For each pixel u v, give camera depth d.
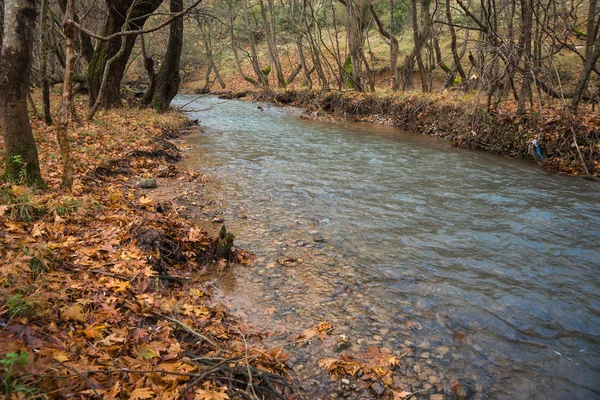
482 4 13.78
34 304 3.15
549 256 5.70
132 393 2.65
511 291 4.83
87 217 5.40
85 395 2.52
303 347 3.79
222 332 3.84
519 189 8.68
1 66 5.35
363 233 6.34
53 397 2.38
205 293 4.57
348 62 26.47
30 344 2.71
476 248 5.91
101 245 4.60
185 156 11.07
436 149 12.60
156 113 16.59
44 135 9.39
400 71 24.02
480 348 3.87
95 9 18.55
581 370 3.64
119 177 8.19
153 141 11.17
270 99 29.02
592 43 11.58
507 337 4.04
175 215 6.49
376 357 3.67
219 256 5.32
